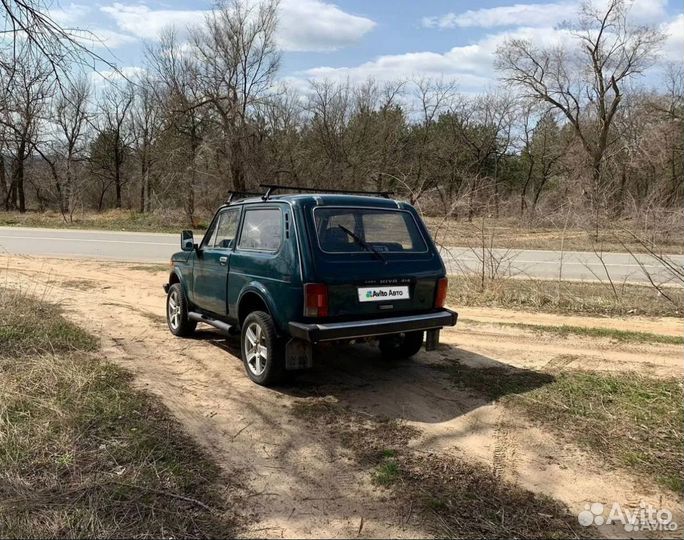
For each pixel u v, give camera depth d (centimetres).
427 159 4412
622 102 3556
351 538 286
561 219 1138
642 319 828
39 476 334
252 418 444
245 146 2991
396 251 518
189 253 675
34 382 482
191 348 654
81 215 3441
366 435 414
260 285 511
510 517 306
